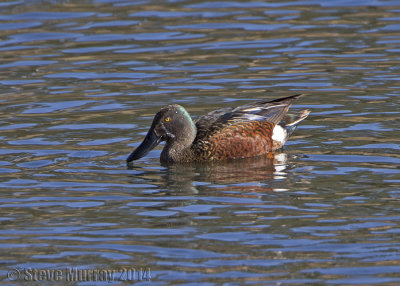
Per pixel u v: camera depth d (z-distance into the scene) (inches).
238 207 444.1
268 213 431.8
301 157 542.9
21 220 430.9
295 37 843.4
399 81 699.4
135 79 732.7
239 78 725.9
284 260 369.7
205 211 439.5
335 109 638.5
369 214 423.5
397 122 600.4
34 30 884.6
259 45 823.1
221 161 554.6
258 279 350.9
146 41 845.8
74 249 390.0
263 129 570.3
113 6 978.1
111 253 383.9
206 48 818.8
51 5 979.3
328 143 566.9
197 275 356.5
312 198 454.6
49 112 649.6
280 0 993.5
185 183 496.7
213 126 567.5
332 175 497.7
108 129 607.8
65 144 575.5
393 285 342.3
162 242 395.2
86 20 920.9
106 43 842.8
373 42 815.7
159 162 555.2
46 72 757.9
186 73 746.2
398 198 447.5
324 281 347.3
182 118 558.3
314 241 389.7
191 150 555.8
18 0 996.6
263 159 552.4
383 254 372.2
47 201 462.3
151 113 641.6
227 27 885.8
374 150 544.4
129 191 480.7
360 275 351.9
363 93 673.6
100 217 434.3
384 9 933.2
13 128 610.5
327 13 927.0
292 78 720.3
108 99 679.1
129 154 557.3
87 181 500.4
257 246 386.3
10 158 544.1
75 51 816.9
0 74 752.3
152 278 355.6
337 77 717.9
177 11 953.5
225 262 369.7
